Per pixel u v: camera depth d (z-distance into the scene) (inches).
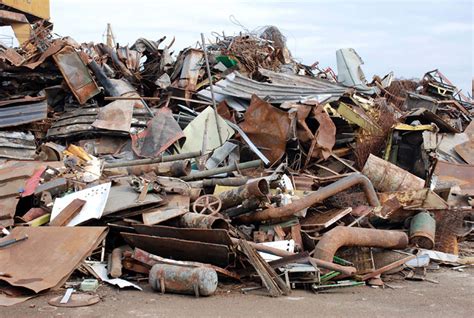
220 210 367.9
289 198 382.3
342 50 755.4
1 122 485.1
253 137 501.7
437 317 260.7
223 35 718.5
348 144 535.2
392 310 271.1
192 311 259.8
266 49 708.0
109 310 260.7
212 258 312.2
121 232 337.4
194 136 497.0
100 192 357.1
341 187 383.6
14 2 882.8
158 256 321.4
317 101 514.9
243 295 294.2
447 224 424.2
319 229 372.8
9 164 418.6
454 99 753.0
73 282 304.2
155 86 609.3
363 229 347.3
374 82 764.0
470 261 402.0
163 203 359.3
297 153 499.8
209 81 548.1
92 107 524.1
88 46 638.5
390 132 522.6
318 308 270.1
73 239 316.2
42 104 504.7
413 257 351.6
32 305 266.5
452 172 505.0
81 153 436.1
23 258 309.4
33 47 594.2
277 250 323.0
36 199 377.7
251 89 563.2
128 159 472.1
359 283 326.0
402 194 421.4
